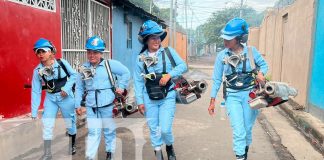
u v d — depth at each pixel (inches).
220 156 196.9
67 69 183.9
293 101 353.1
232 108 161.3
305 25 334.0
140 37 163.5
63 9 299.1
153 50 164.7
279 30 516.1
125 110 171.6
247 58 159.2
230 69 161.2
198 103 388.8
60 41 281.4
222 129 259.4
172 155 178.1
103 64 168.4
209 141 226.5
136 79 168.7
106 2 414.9
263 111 343.6
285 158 198.2
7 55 214.2
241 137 158.1
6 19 212.7
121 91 170.4
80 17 336.8
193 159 191.6
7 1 213.3
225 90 164.7
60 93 183.2
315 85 286.4
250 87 160.1
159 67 162.9
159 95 162.6
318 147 219.5
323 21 273.3
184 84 172.1
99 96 167.6
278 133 253.4
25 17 231.8
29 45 236.7
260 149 213.0
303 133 256.1
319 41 281.1
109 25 430.6
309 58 307.6
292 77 387.5
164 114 165.8
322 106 265.7
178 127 264.7
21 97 228.7
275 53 550.9
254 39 943.0
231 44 158.2
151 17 622.2
